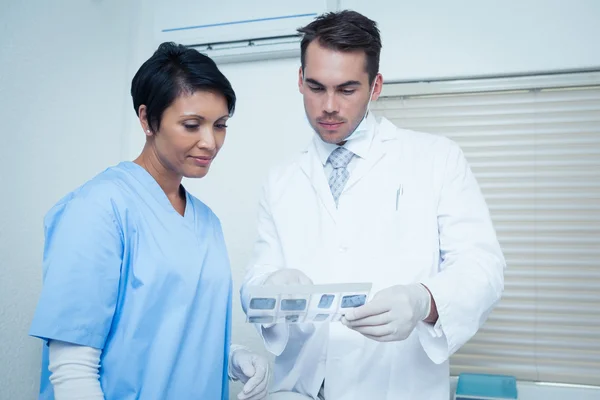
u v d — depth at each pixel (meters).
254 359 1.26
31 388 1.81
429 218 1.42
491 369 2.10
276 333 1.34
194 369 1.15
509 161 2.15
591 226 2.07
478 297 1.25
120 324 1.05
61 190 1.96
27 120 1.82
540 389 2.04
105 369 1.04
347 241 1.41
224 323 1.22
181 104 1.06
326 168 1.53
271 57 2.27
